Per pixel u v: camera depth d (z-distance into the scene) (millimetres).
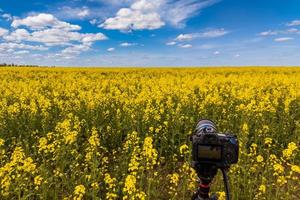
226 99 15172
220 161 2805
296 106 13547
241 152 7570
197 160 2846
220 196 5566
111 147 9945
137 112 11219
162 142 9141
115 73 34062
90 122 11281
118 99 14352
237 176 6812
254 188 7098
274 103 13508
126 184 5273
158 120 10461
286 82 21344
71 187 6832
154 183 7035
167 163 8789
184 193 6453
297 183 7508
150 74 32125
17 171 6129
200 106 12273
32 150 9297
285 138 10109
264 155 9070
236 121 11305
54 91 17234
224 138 2826
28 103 15031
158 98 14289
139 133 10000
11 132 10008
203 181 2939
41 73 31172
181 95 14805
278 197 6461
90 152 7293
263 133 9828
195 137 2924
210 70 38438
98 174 7434
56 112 12570
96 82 22797
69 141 8094
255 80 22797
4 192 6016
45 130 10336
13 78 27109
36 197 6598
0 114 11250
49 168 7895
